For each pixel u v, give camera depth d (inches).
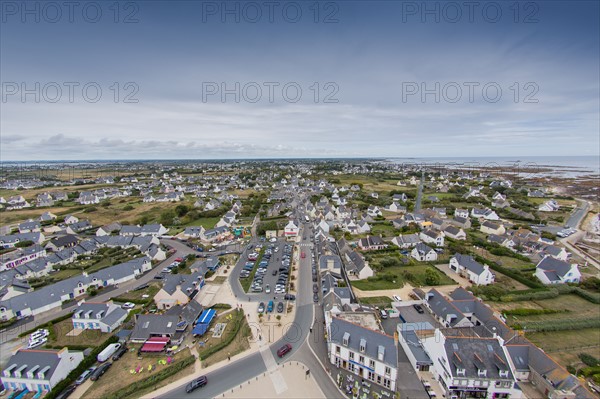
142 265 3747.5
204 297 3073.3
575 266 3388.3
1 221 6107.3
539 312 2773.1
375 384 1951.3
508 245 4522.6
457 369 1839.3
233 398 1835.6
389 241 4781.0
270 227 5251.0
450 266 3811.5
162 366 2095.2
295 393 1873.8
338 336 2128.4
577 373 2020.2
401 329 2370.8
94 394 1861.5
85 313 2554.1
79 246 4394.7
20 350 2016.5
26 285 3176.7
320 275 3516.2
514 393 1835.6
